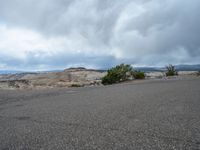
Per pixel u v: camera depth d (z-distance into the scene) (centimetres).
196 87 778
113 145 236
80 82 1691
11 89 1062
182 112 376
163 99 526
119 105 470
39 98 671
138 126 301
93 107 461
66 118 368
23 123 348
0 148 242
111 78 1673
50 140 261
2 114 429
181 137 251
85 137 265
